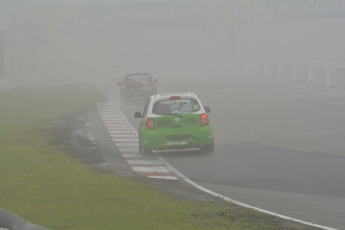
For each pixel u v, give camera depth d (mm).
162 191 32562
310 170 40438
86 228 21422
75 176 34781
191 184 35969
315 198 31219
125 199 28266
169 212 25531
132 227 21891
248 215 26062
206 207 27422
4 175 34281
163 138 48625
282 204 29578
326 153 48125
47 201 26812
